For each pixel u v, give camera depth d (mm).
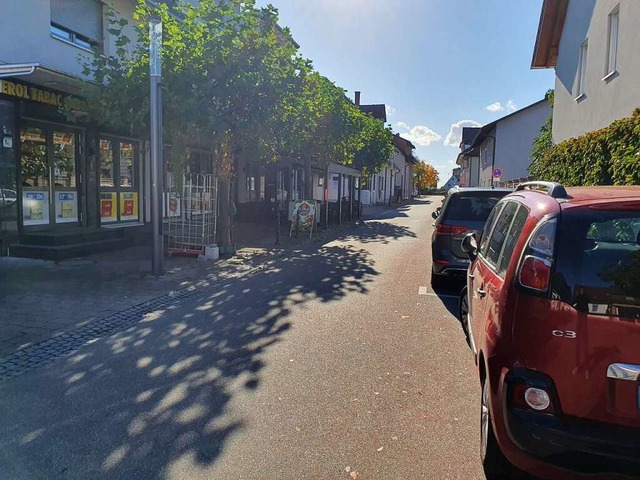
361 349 5375
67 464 3213
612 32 11367
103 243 11531
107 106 9828
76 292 7773
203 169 17984
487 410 3084
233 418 3818
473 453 3375
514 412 2613
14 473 3113
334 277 9352
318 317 6602
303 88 12250
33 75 9336
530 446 2545
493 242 4047
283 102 11320
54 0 11336
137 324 6227
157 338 5695
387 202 51125
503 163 28844
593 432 2469
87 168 12453
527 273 2721
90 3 12477
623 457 2406
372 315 6738
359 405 4055
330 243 14742
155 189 8891
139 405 4027
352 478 3082
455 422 3799
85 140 12344
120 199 13898
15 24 10289
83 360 5016
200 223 12531
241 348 5371
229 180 11875
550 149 13859
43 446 3424
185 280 8797
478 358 3396
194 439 3512
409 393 4293
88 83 9883
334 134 18516
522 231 3020
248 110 10617
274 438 3533
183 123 9906
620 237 2680
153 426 3691
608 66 11445
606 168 8812
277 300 7508
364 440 3523
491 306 3086
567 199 2891
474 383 4516
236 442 3477
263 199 23891
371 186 46219
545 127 21875
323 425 3725
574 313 2529
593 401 2482
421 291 8234
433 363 4992
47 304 7055
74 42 12016
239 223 20031
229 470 3145
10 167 10320
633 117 7590
